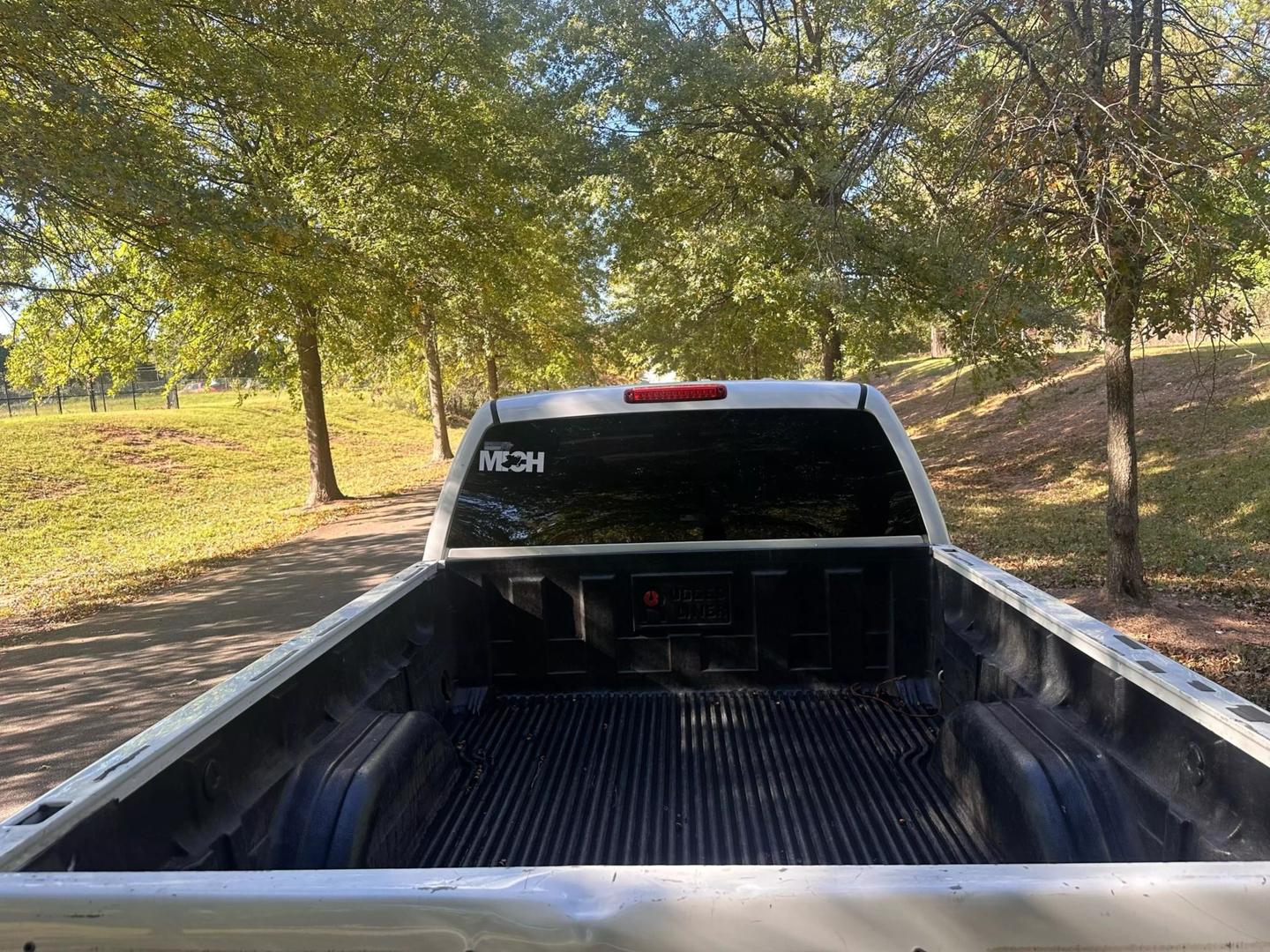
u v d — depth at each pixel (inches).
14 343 601.9
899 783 111.0
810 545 136.9
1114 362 312.7
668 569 138.8
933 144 285.4
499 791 111.8
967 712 102.2
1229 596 326.0
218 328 717.9
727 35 593.6
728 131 587.2
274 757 87.5
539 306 917.8
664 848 97.9
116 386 752.3
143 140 367.6
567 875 51.2
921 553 136.6
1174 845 72.7
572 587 140.2
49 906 50.9
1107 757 84.5
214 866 73.7
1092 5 230.2
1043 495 538.9
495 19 605.0
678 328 630.5
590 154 592.4
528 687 141.4
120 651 348.5
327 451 797.2
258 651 334.6
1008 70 242.5
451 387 1551.4
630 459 138.1
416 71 605.0
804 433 136.3
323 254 504.1
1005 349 281.7
